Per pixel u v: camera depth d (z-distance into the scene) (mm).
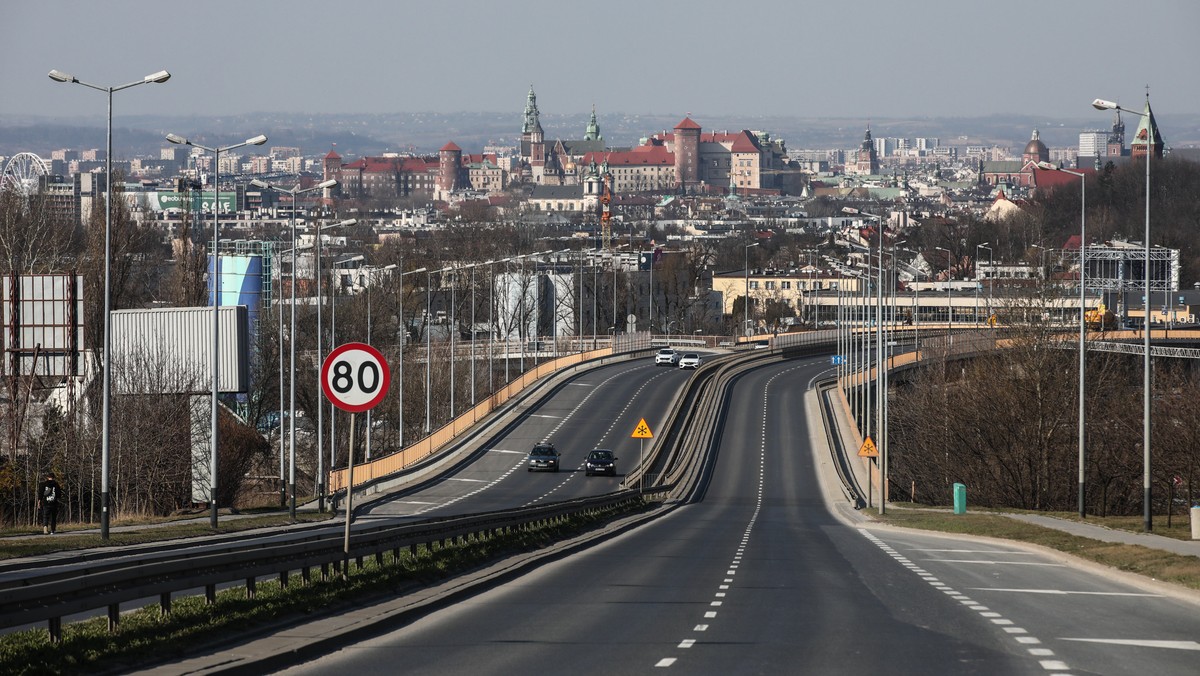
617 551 161125
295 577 98500
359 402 97250
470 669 70125
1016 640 78875
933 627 85188
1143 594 106312
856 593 107688
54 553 131250
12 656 62969
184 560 77062
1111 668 68438
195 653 71188
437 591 103938
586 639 81125
